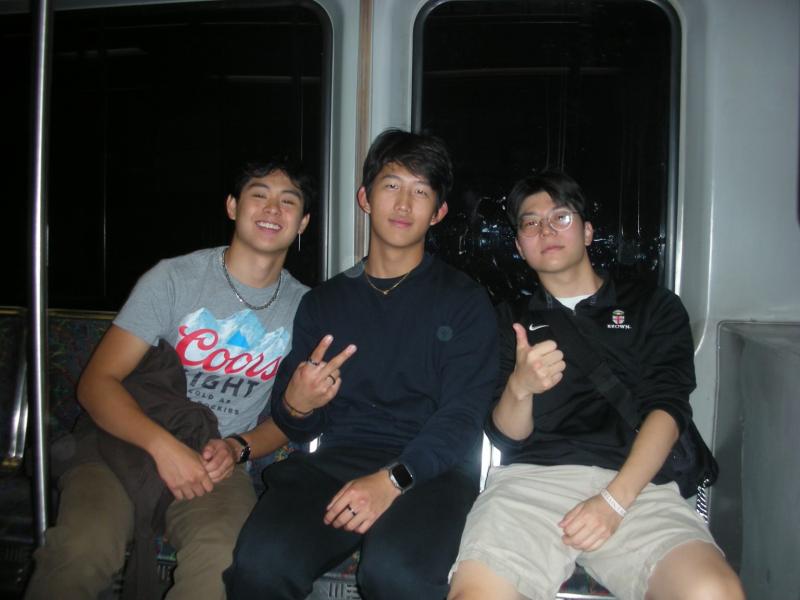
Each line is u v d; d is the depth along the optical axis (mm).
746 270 2055
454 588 1381
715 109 2051
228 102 2285
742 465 1824
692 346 1651
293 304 1886
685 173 2109
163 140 2318
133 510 1638
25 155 2408
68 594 1432
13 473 2186
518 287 2188
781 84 2027
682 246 2125
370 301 1744
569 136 2143
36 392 1551
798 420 1461
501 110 2162
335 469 1644
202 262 1815
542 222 1660
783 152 2029
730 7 2039
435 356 1700
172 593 1498
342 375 1737
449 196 2195
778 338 1733
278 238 1744
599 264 2166
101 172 2352
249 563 1417
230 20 2270
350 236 2227
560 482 1598
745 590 1771
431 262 1775
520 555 1417
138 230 2348
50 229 2387
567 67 2133
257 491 2002
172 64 2301
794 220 2031
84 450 1690
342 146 2221
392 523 1468
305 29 2238
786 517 1515
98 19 2324
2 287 2436
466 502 1585
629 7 2111
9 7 2375
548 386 1481
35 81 1505
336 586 1730
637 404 1617
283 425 1697
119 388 1646
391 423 1716
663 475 1597
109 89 2332
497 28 2150
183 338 1772
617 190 2143
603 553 1487
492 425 1661
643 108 2123
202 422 1689
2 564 1994
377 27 2180
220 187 2301
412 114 2195
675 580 1323
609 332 1673
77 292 2385
